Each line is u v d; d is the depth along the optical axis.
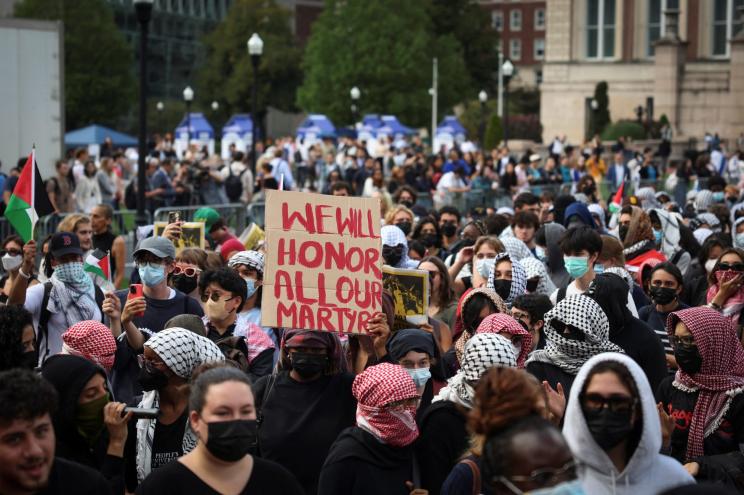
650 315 15.35
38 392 7.92
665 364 13.07
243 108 155.62
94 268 15.92
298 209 11.70
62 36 41.12
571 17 114.19
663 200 33.19
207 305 13.29
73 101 126.06
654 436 8.33
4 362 10.42
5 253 18.70
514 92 162.62
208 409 8.29
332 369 11.08
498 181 55.56
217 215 22.73
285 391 11.02
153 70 159.12
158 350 10.39
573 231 15.28
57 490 8.50
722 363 10.90
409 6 132.62
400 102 130.62
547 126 115.81
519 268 15.24
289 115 158.50
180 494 8.42
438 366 12.62
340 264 11.66
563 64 114.88
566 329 11.60
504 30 187.75
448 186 49.31
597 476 8.45
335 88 131.25
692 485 6.10
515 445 6.71
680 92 107.25
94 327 11.41
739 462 10.54
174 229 19.70
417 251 20.34
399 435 9.93
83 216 19.20
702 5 109.44
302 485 10.73
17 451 7.87
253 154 48.75
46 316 14.90
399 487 9.99
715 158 70.12
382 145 70.50
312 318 11.49
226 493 8.45
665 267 15.01
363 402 9.95
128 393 12.81
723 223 27.12
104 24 129.50
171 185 47.81
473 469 9.02
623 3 112.50
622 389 8.30
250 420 8.34
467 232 21.81
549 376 11.66
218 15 171.00
